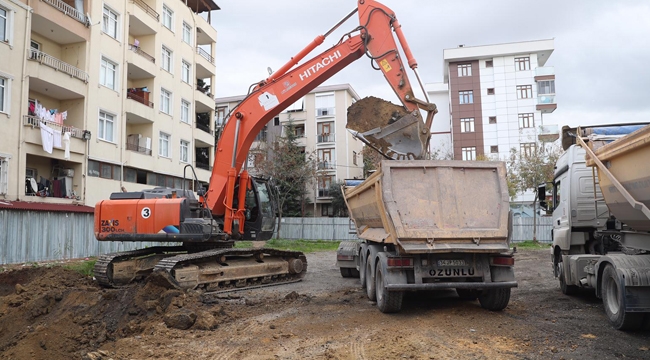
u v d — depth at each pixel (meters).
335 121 48.53
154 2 28.44
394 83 9.72
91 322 7.30
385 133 9.16
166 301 7.96
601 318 7.41
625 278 6.13
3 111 17.77
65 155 20.23
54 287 9.83
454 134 46.50
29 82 19.66
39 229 17.64
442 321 7.23
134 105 25.64
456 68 47.44
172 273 9.34
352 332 6.65
